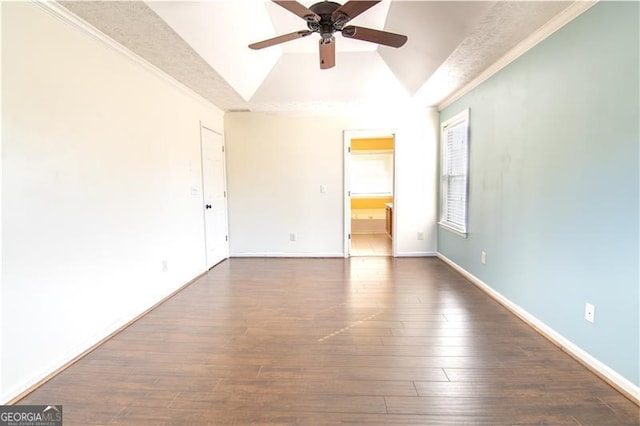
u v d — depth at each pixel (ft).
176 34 8.03
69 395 6.04
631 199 5.74
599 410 5.49
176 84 11.64
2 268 5.78
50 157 6.70
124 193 9.03
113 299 8.58
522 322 8.94
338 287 12.17
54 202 6.79
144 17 7.24
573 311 7.20
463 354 7.32
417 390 6.09
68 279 7.14
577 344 7.09
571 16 7.04
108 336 8.33
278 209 17.16
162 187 11.00
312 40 11.21
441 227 16.21
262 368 6.88
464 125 13.33
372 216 26.14
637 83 5.58
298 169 16.96
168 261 11.39
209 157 14.93
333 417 5.43
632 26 5.65
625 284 5.89
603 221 6.34
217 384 6.35
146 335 8.46
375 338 8.13
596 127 6.48
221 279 13.42
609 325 6.23
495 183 10.58
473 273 12.49
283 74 13.15
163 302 10.82
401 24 9.36
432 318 9.27
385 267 15.01
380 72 13.05
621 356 5.98
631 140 5.72
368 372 6.69
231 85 12.11
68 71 7.13
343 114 16.58
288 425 5.27
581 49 6.82
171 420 5.40
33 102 6.33
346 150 16.72
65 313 7.05
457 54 9.43
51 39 6.70
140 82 9.75
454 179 14.79
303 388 6.20
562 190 7.48
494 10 7.04
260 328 8.80
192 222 13.25
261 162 17.01
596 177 6.49
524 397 5.84
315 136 16.79
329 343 7.92
